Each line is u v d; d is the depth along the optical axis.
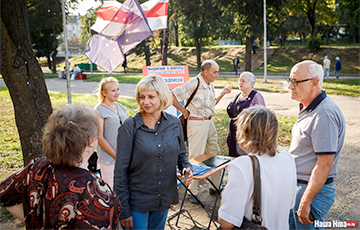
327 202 2.15
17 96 3.86
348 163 5.14
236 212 1.58
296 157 2.21
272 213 1.63
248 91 3.74
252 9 22.64
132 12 5.24
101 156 3.11
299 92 2.23
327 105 2.06
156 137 2.05
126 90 15.27
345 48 27.86
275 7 23.16
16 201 1.43
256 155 1.67
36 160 1.44
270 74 26.98
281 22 30.77
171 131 2.14
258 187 1.58
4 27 3.71
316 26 41.38
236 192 1.58
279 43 41.31
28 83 3.89
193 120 3.81
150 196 2.04
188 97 3.77
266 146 1.65
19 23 3.81
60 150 1.30
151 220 2.20
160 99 2.05
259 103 3.57
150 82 2.02
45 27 31.39
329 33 48.84
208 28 32.16
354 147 5.95
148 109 2.03
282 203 1.65
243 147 1.78
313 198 2.00
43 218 1.29
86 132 1.36
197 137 3.80
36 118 3.96
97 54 5.23
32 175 1.37
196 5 28.27
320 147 1.99
